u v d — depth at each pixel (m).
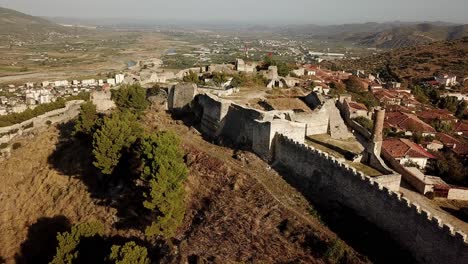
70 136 77.19
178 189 42.78
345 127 63.81
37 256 52.62
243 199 44.06
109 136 55.28
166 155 45.44
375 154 48.97
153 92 84.69
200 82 91.56
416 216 33.19
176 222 42.94
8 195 66.25
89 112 69.88
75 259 40.41
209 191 47.78
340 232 36.88
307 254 35.38
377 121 48.53
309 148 45.53
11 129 96.56
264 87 88.88
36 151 75.00
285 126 51.38
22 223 58.81
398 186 44.47
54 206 59.16
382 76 196.62
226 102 61.22
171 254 39.78
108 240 46.62
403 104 114.00
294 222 38.69
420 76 187.00
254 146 53.47
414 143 63.06
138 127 60.06
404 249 34.25
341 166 41.22
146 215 47.94
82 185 61.06
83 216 54.12
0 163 75.75
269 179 46.94
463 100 127.56
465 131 88.06
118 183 56.94
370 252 34.09
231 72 104.44
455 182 51.56
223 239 39.56
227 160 52.19
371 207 37.84
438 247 31.38
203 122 66.50
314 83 106.06
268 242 37.62
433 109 111.12
